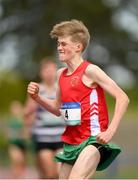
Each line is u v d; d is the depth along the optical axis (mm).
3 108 53719
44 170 18609
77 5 54500
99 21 57219
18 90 54812
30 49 55000
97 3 56250
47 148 18578
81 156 11758
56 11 53344
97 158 11820
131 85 70062
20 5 54281
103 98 12125
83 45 12281
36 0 54062
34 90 12562
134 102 70438
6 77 54688
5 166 35281
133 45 60938
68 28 12195
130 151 42625
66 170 12383
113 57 61562
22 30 54656
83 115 12039
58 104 12883
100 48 60281
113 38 59250
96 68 11977
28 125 19875
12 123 24000
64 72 12406
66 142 12281
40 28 53781
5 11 54656
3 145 43500
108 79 11836
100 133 11469
